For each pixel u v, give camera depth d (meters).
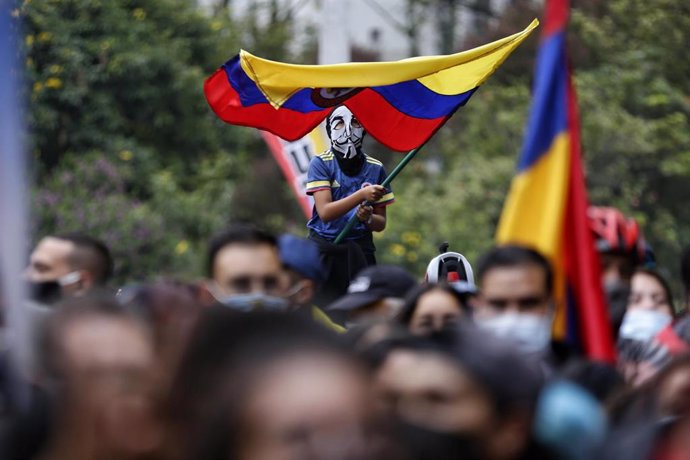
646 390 8.42
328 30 36.50
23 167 7.13
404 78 16.30
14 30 7.20
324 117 17.22
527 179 11.77
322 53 36.59
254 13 62.56
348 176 17.81
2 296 7.05
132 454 7.08
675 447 7.93
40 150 41.53
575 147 11.74
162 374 7.04
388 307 12.64
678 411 8.06
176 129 44.94
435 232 40.12
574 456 8.31
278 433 5.23
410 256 39.22
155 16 45.28
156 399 7.04
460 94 16.84
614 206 43.38
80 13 42.50
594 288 11.55
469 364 7.49
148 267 38.16
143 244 38.09
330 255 17.59
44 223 37.66
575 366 10.05
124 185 42.31
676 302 31.75
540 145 11.79
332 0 36.47
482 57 16.67
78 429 7.09
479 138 46.28
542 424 8.16
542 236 11.57
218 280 10.92
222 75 17.02
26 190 7.51
